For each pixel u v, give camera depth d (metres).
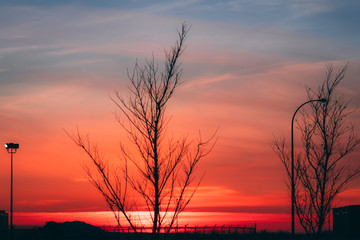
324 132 24.66
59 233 58.31
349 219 64.94
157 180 14.39
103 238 47.41
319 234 24.34
